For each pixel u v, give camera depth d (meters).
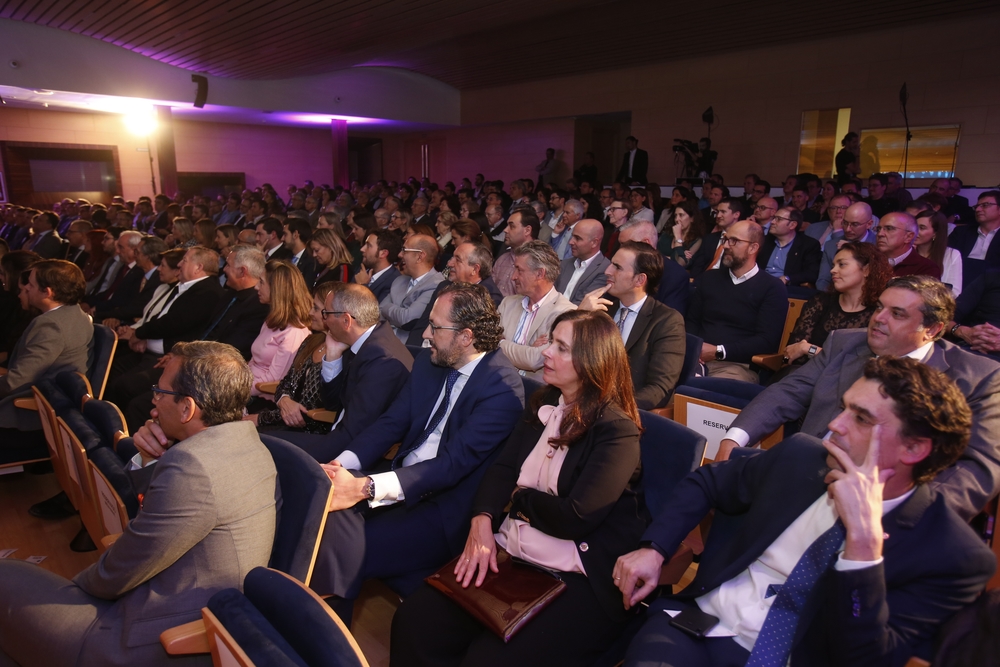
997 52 7.78
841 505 1.11
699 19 8.70
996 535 1.79
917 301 1.74
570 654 1.46
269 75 11.86
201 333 3.86
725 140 10.38
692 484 1.54
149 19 8.77
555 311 2.80
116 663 1.35
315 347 2.71
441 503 1.93
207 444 1.42
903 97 7.92
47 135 13.02
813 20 8.39
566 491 1.61
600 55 10.68
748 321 3.22
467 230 4.75
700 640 1.35
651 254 2.69
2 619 1.47
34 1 8.66
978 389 1.67
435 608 1.57
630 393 1.68
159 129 12.07
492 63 11.95
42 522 2.73
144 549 1.34
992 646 1.00
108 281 5.89
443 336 1.96
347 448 2.04
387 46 10.34
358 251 5.98
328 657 1.11
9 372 2.81
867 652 1.11
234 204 11.05
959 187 6.52
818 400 1.99
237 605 1.25
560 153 13.02
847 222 4.09
